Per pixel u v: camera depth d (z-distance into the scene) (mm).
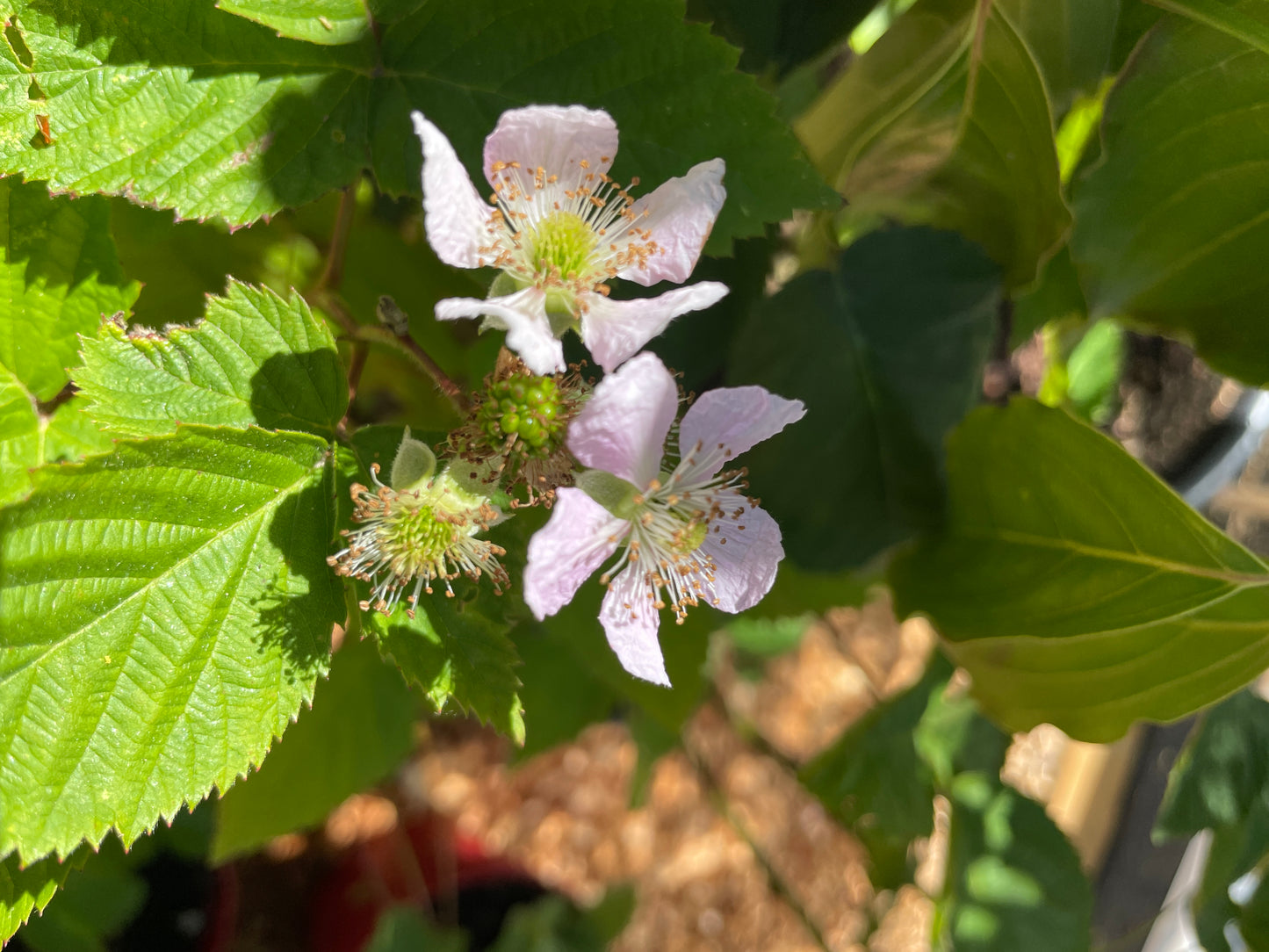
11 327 126
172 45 118
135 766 109
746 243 156
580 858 360
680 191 115
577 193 113
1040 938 229
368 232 168
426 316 175
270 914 307
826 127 168
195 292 167
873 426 163
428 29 125
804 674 391
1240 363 154
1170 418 270
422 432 124
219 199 122
